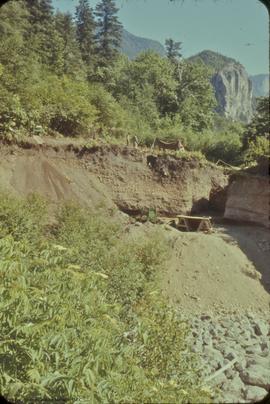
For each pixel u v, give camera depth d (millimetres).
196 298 7754
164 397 2941
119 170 8125
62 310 3068
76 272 3385
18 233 4977
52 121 7664
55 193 7309
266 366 5137
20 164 7516
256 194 7598
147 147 8227
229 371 4637
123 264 5426
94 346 2998
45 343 2951
